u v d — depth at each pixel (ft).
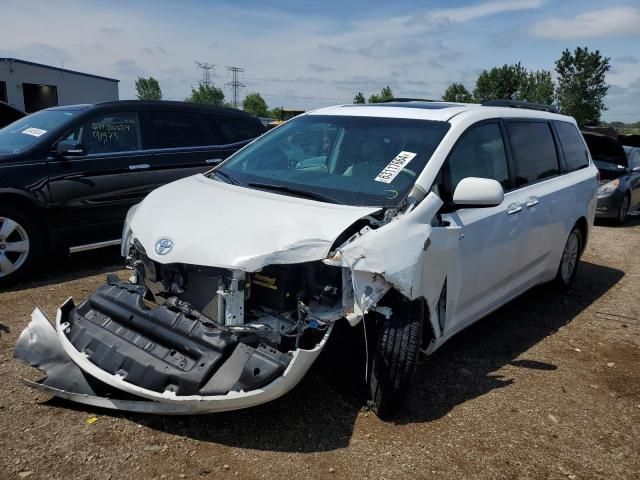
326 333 9.93
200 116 23.48
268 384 9.10
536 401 12.53
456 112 14.14
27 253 18.13
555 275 18.89
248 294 10.16
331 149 13.56
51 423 10.28
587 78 157.99
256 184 12.72
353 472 9.58
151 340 9.90
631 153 41.50
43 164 18.49
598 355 15.37
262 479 9.24
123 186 20.45
